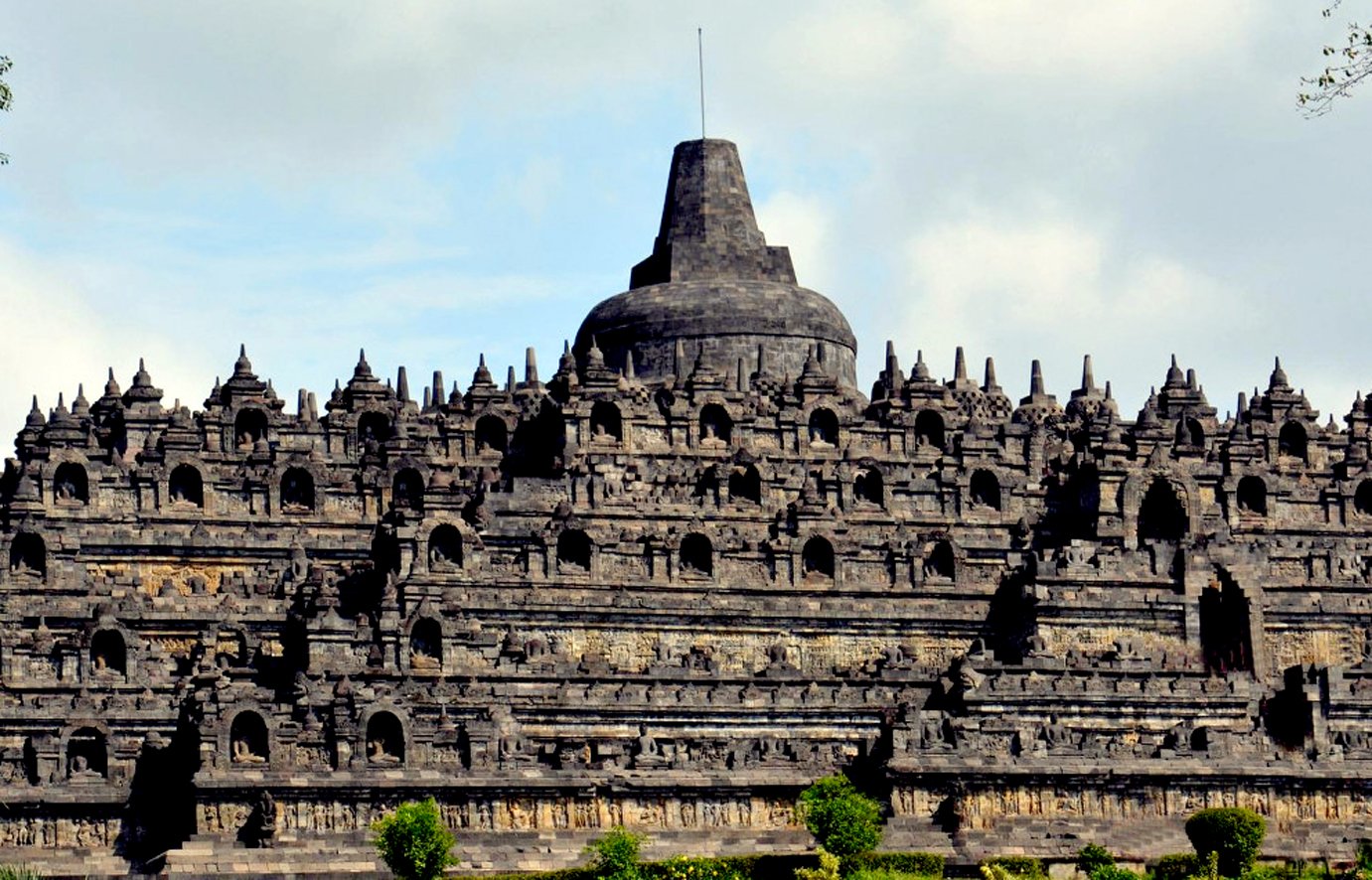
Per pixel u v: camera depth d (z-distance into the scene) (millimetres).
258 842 183750
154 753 192125
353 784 185875
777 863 178375
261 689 189500
